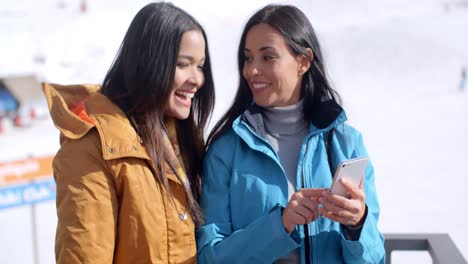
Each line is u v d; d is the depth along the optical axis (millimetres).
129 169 2412
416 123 18547
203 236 2707
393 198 11875
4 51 35281
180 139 2961
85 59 34688
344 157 2867
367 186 2902
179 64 2596
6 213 10320
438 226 10375
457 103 21750
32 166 5812
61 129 2436
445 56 32906
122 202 2406
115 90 2676
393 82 27312
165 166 2537
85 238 2287
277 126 2922
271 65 2795
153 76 2527
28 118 20234
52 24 40938
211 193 2820
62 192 2354
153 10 2574
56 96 2561
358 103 22359
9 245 8844
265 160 2799
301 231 2719
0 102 20562
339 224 2773
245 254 2605
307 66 2895
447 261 2775
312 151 2826
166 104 2643
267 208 2723
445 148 15523
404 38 36719
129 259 2410
